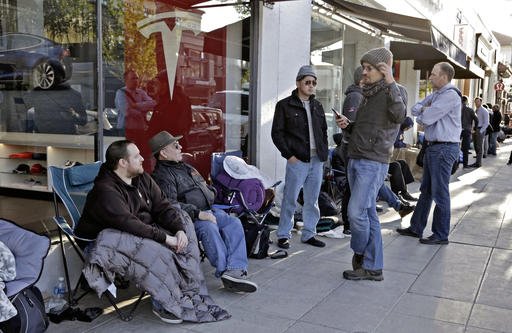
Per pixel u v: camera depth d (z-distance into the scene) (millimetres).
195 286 3611
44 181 5422
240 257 3893
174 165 4234
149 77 5320
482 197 8273
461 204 7668
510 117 33406
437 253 5098
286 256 4926
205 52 5984
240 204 4758
